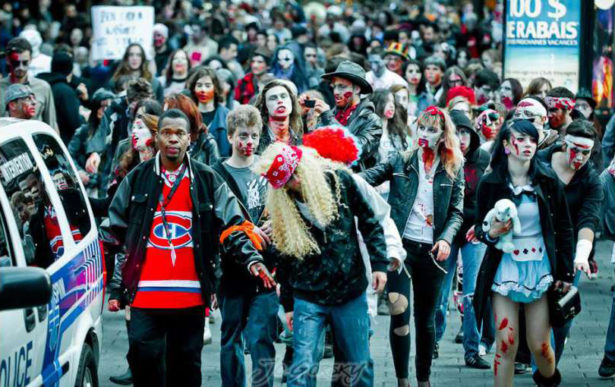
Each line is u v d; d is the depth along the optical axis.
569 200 21.36
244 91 42.84
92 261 18.59
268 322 19.66
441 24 81.19
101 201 22.22
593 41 41.78
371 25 78.94
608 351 23.22
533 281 19.62
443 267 21.14
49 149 18.22
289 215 17.33
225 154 29.45
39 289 13.39
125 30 45.22
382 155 27.81
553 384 20.86
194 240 18.28
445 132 20.88
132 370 18.64
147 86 27.56
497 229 19.36
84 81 44.94
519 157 19.33
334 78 24.73
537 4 37.94
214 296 18.59
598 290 32.88
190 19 65.56
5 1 79.50
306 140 18.30
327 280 17.47
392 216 21.14
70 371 16.77
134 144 22.30
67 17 73.94
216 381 23.09
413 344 26.53
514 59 38.22
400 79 37.47
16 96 27.36
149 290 18.23
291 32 64.94
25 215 15.80
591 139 21.11
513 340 19.92
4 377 13.83
